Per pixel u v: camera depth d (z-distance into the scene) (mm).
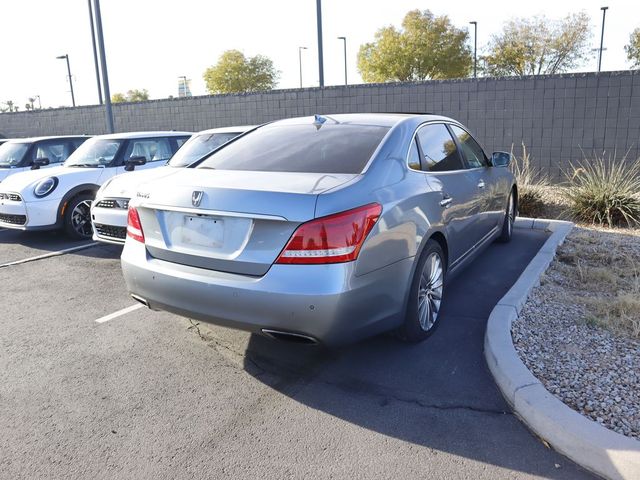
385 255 3152
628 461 2373
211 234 3150
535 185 8711
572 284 4824
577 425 2592
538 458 2590
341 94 13547
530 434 2777
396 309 3354
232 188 3096
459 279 5215
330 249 2850
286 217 2871
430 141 4266
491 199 5449
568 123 11047
